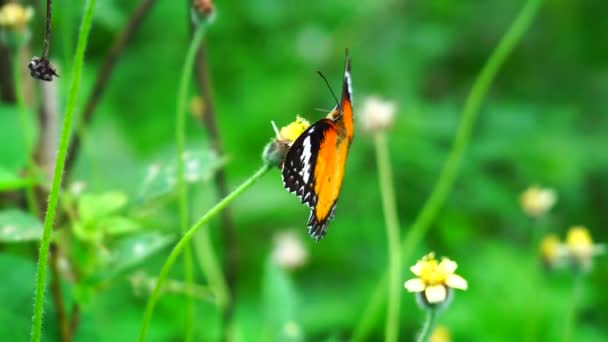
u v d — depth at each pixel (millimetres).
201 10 629
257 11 1141
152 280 650
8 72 683
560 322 823
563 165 1091
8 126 651
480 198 1034
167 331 767
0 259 615
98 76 688
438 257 949
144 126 1013
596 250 708
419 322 826
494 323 819
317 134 588
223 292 710
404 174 1048
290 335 676
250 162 999
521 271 869
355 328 829
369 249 958
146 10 687
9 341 606
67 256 629
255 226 935
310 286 902
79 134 681
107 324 739
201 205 716
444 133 1110
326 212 603
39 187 663
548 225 1061
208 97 703
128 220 615
